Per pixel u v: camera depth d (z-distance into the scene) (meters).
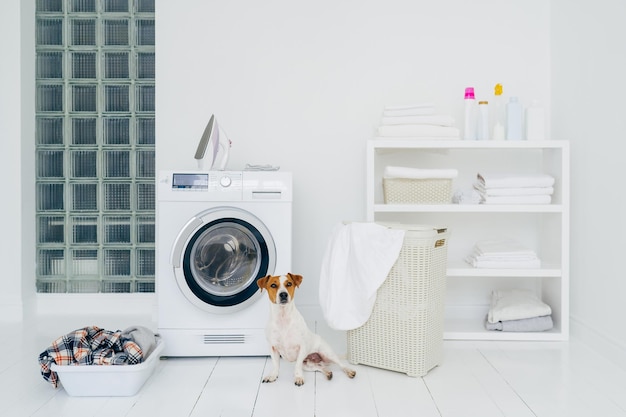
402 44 3.26
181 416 1.85
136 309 3.46
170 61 3.24
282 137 3.27
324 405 1.95
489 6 3.25
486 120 2.94
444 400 2.00
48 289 3.49
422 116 2.91
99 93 3.44
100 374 2.01
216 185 2.51
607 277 2.55
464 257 3.27
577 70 2.87
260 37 3.25
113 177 3.46
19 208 3.29
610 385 2.16
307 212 3.28
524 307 2.88
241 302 2.47
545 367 2.38
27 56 3.35
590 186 2.73
